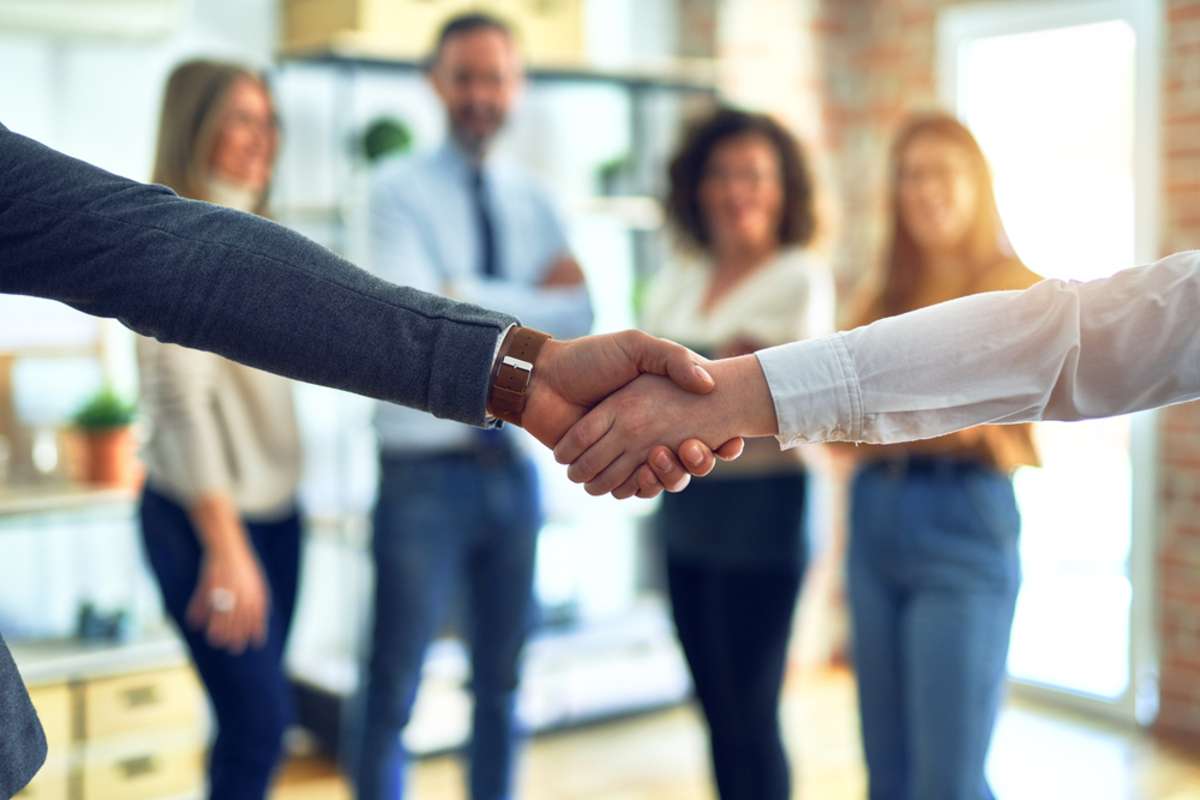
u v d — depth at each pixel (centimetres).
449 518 263
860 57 437
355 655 346
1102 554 488
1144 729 371
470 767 273
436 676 350
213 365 226
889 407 122
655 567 409
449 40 281
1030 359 120
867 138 437
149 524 229
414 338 104
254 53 362
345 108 344
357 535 343
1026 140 407
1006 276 240
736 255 266
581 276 290
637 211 388
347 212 333
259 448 236
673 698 397
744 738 246
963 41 414
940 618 223
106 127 335
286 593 243
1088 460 484
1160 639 369
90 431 305
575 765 353
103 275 98
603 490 129
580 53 378
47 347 322
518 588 270
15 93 320
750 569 243
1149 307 119
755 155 258
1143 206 370
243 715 227
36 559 323
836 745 366
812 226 268
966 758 220
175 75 231
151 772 293
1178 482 363
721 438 125
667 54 430
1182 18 354
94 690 286
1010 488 230
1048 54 400
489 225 284
